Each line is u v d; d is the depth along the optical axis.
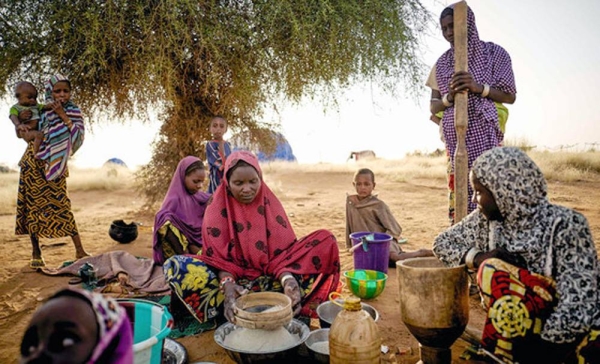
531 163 2.16
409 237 6.56
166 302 3.81
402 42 6.08
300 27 5.55
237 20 5.66
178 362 2.61
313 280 3.25
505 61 3.69
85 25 5.22
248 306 2.68
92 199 12.62
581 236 2.05
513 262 2.24
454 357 2.75
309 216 8.87
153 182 8.08
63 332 1.07
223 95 6.80
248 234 3.29
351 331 2.23
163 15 5.20
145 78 5.45
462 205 3.33
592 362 2.01
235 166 3.25
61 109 4.79
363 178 4.92
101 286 4.25
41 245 6.36
